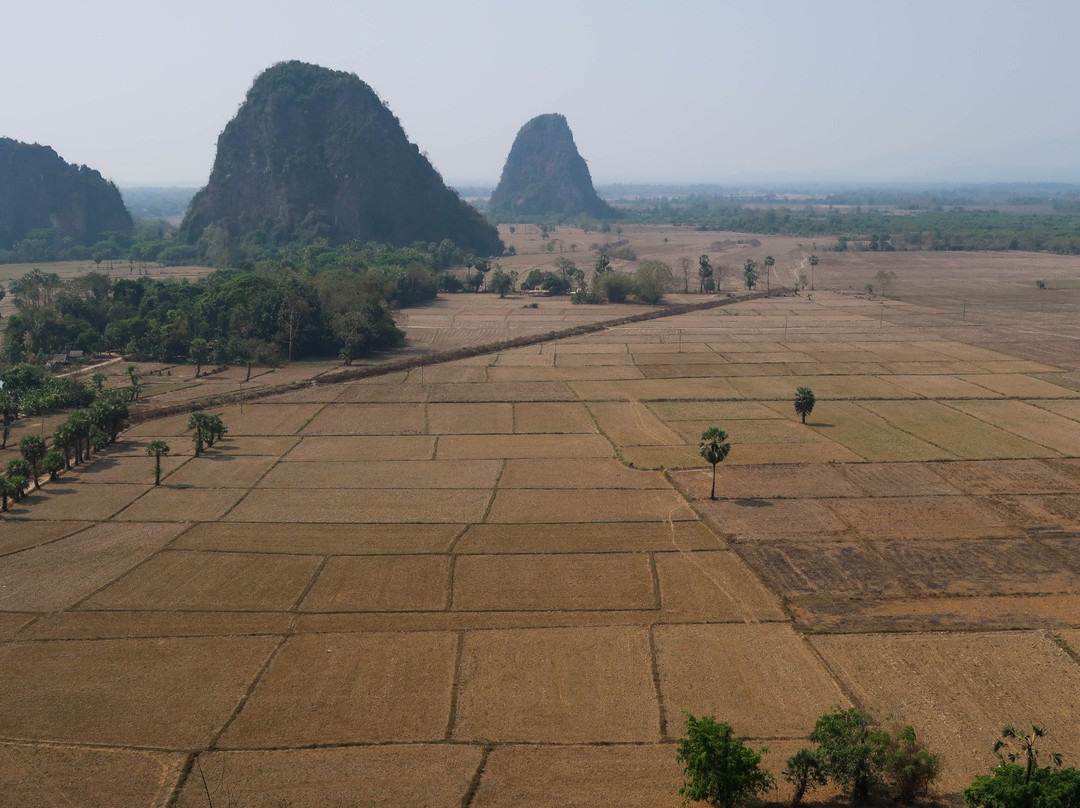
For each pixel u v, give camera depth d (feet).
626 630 190.49
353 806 136.05
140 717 158.40
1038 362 496.23
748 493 278.87
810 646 183.73
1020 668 175.22
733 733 154.61
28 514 258.57
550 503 270.05
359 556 229.25
